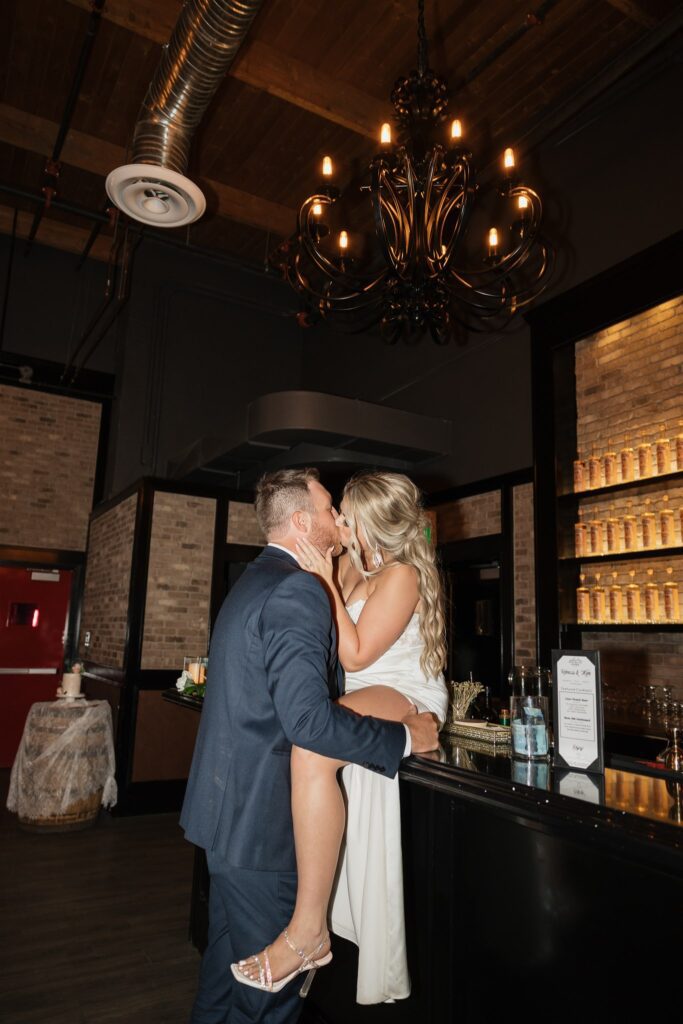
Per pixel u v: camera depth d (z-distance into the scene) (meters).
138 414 7.47
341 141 5.96
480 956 1.53
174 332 7.86
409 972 1.71
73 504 7.44
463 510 5.72
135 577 5.71
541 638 4.57
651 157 4.47
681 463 3.81
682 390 4.08
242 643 1.37
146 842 4.53
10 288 7.40
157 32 4.53
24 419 7.32
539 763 1.51
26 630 7.11
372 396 7.17
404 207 2.73
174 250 7.94
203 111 3.95
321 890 1.27
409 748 1.39
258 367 8.30
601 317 4.45
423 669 1.66
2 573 7.06
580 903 1.31
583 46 4.75
